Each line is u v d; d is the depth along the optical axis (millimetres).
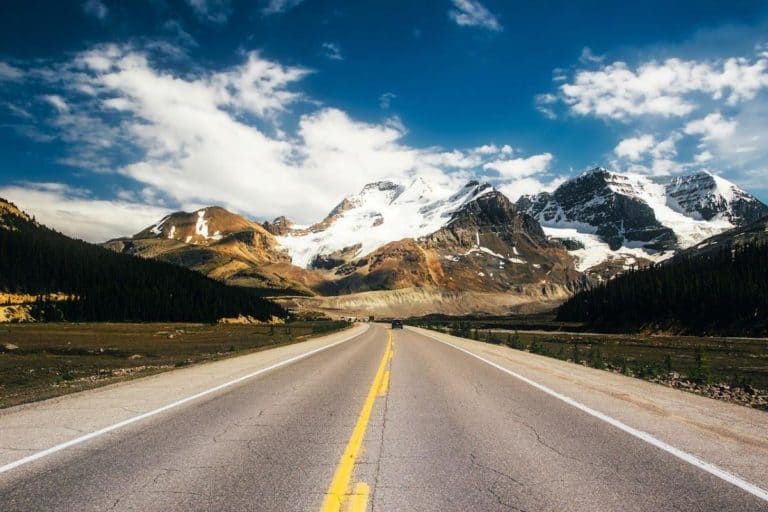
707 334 95625
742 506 4938
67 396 11750
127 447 7094
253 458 6578
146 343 48594
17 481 5633
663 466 6184
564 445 7215
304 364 20109
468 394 12070
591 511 4828
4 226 171500
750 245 126062
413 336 52156
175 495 5234
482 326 135625
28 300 128250
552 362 21703
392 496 5223
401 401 11078
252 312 161250
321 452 6879
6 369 24859
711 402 10859
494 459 6535
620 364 25078
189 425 8555
